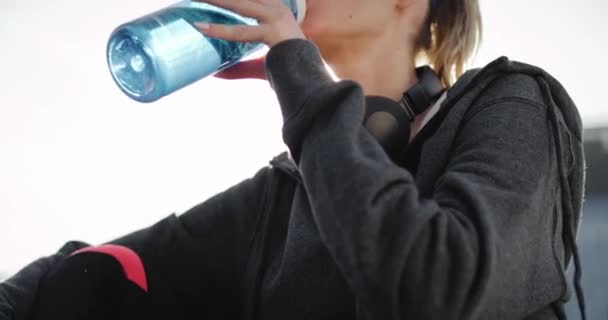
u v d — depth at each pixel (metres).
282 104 1.05
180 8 1.13
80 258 1.23
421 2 1.38
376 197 0.92
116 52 1.12
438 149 1.14
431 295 0.90
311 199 0.97
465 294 0.91
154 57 1.08
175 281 1.31
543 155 1.06
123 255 1.23
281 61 1.07
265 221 1.29
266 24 1.10
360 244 0.91
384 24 1.33
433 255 0.91
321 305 1.12
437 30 1.44
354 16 1.31
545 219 1.03
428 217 0.92
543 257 1.02
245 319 1.23
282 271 1.18
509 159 1.03
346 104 1.01
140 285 1.23
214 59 1.15
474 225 0.94
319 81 1.04
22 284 1.27
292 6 1.23
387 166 0.95
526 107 1.10
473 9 1.46
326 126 1.00
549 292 1.03
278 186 1.31
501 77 1.17
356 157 0.95
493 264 0.92
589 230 2.28
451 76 1.45
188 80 1.13
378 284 0.91
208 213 1.37
